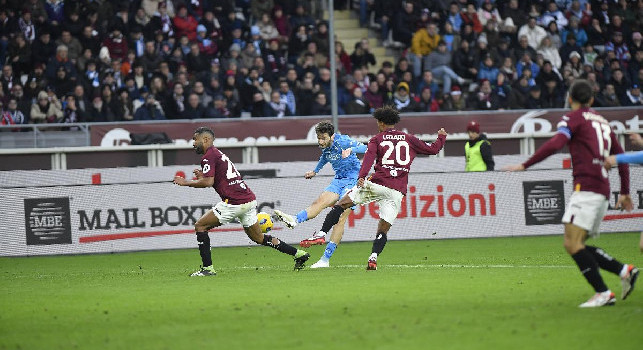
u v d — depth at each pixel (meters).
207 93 68.19
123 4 71.38
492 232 54.19
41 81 65.75
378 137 34.50
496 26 78.56
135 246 51.00
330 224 35.97
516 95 73.50
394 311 22.84
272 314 22.89
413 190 53.56
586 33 81.06
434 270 34.34
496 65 75.50
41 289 31.20
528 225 54.62
